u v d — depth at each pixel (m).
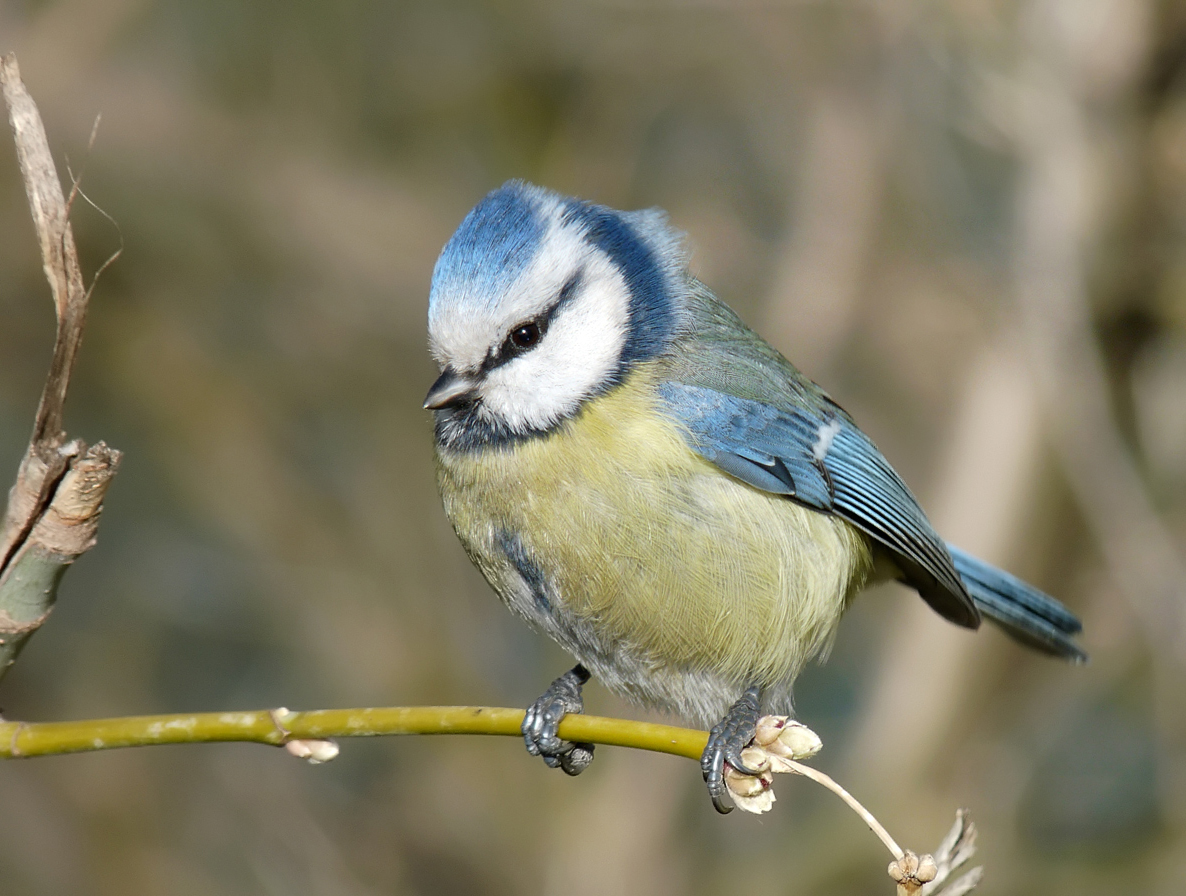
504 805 11.99
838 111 12.30
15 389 12.54
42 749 4.16
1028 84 10.95
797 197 12.77
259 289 13.12
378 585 12.50
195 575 12.50
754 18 12.52
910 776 11.02
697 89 13.40
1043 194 11.01
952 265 11.76
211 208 12.72
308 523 12.62
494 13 13.28
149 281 12.61
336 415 13.16
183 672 12.30
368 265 12.97
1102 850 10.77
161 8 13.16
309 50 13.30
